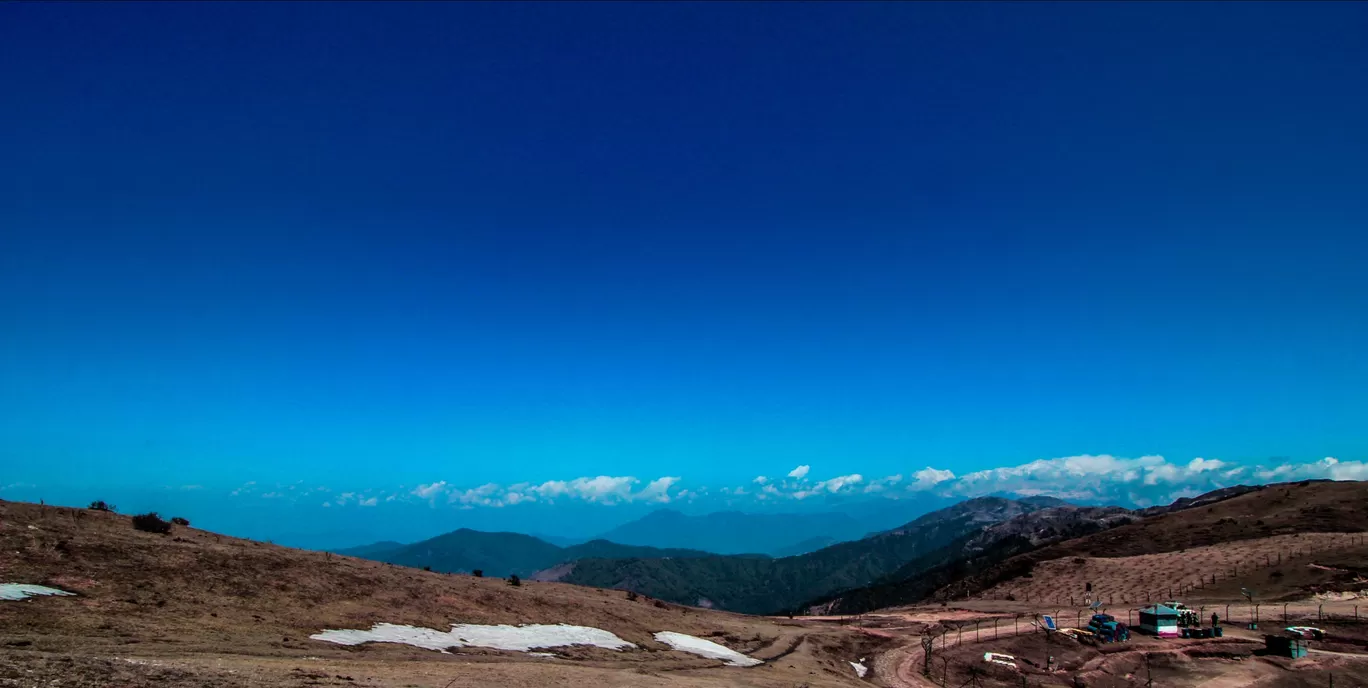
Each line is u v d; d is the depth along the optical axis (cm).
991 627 9688
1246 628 8956
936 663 7781
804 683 5528
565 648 5209
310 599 4747
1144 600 11788
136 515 5569
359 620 4588
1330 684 7194
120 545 4612
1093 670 7625
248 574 4825
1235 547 14050
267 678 2736
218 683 2527
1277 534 15088
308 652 3600
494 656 4475
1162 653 8019
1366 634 8519
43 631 3045
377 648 4038
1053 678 7481
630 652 5641
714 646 6794
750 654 6838
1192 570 12938
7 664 2323
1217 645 8188
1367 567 11150
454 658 4166
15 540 4144
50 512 5100
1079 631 8806
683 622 7950
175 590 4159
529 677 3759
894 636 9131
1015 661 7844
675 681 4425
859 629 9712
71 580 3834
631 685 3956
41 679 2217
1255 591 11212
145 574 4244
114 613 3541
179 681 2467
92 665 2488
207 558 4847
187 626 3619
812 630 9125
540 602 6769
